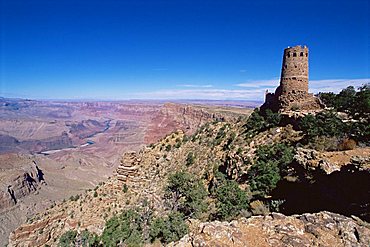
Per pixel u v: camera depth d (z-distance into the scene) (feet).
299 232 65.00
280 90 237.04
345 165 94.53
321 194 97.86
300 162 118.73
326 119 172.04
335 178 95.20
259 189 135.33
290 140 182.60
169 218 142.92
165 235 135.64
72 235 234.79
